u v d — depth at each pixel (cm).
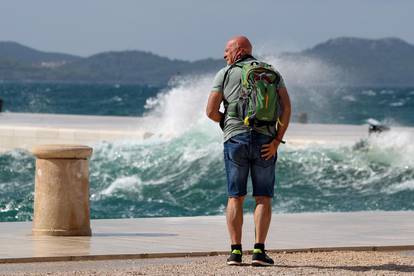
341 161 5447
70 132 6544
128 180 5194
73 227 2967
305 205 4631
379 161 5441
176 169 5397
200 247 2712
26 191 4981
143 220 3438
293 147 5706
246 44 2411
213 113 2395
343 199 4788
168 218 3509
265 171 2383
